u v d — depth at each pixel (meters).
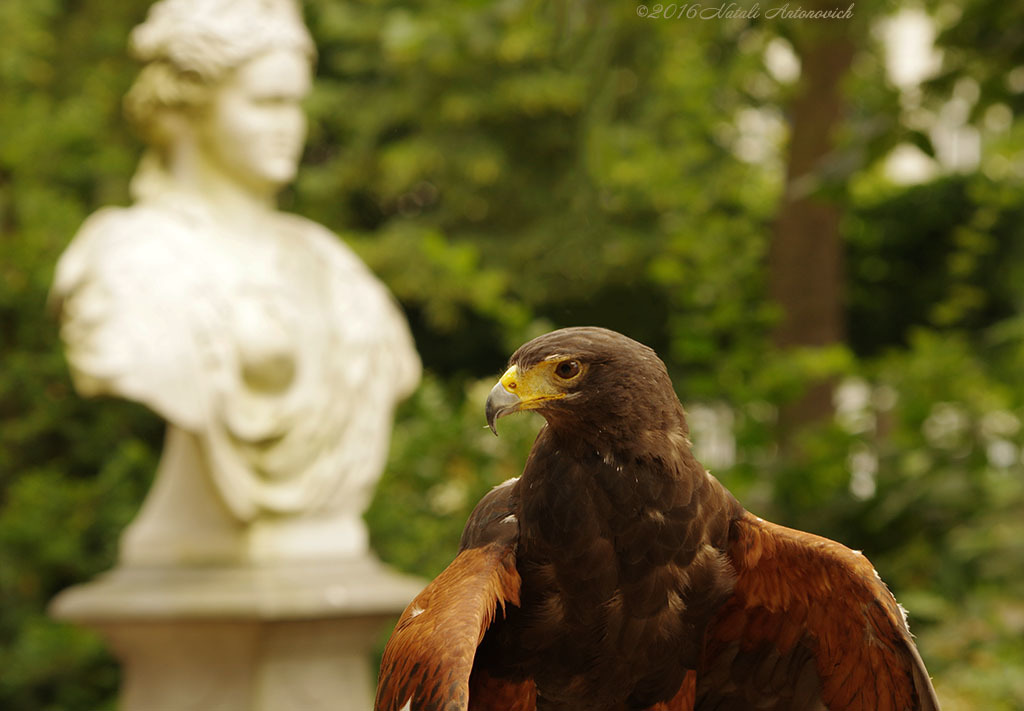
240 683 10.82
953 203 21.91
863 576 4.32
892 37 17.23
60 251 17.42
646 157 16.58
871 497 11.46
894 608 4.31
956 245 21.97
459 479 14.02
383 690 4.18
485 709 4.84
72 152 19.56
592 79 13.73
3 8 19.00
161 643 10.95
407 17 14.52
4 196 18.16
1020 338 13.76
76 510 16.45
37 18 19.83
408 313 29.03
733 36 14.23
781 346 15.37
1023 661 10.73
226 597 10.55
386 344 12.09
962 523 11.11
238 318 10.86
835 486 11.95
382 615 11.28
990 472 11.17
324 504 11.38
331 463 11.41
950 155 22.61
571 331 4.60
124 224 10.99
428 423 14.14
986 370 13.85
